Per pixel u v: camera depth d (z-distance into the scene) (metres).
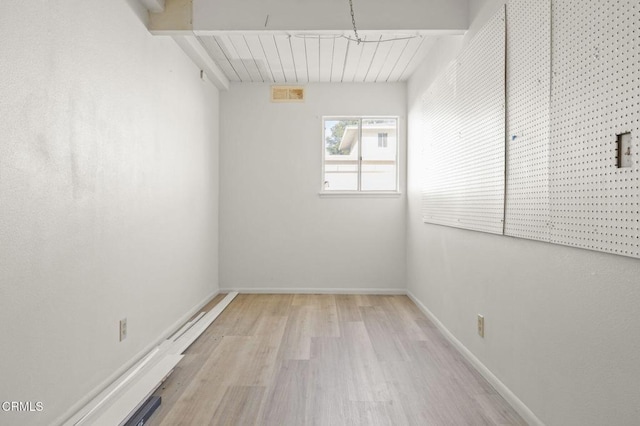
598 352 1.60
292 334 3.62
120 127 2.66
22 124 1.78
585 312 1.68
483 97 2.72
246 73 4.91
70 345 2.11
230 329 3.77
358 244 5.25
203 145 4.55
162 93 3.37
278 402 2.36
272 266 5.27
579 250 1.72
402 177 5.23
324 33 3.22
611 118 1.51
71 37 2.13
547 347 1.96
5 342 1.68
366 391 2.51
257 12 3.13
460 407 2.31
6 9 1.69
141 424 2.08
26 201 1.80
